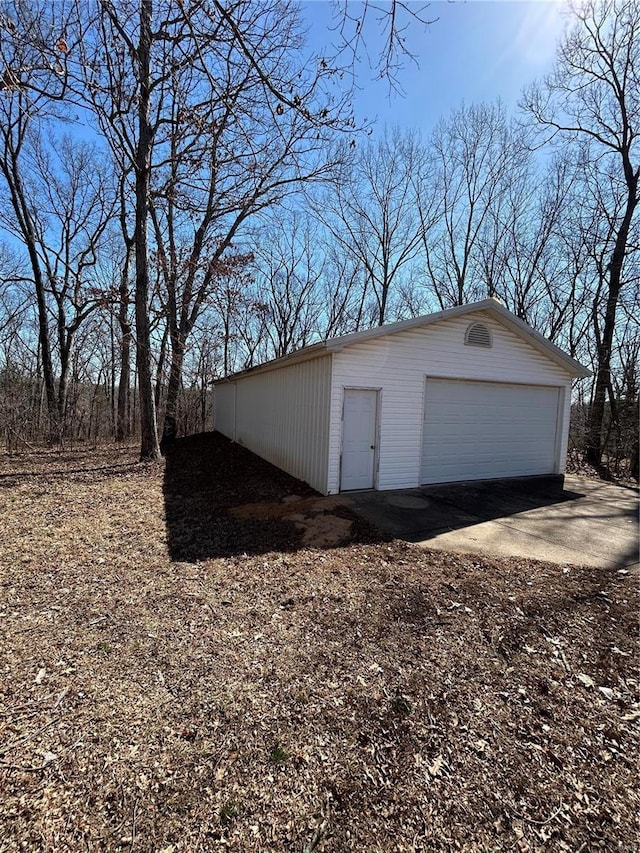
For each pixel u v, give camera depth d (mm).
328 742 2348
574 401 18859
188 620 3562
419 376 8484
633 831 1909
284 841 1812
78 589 4070
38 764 2105
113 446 15094
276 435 10484
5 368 18906
